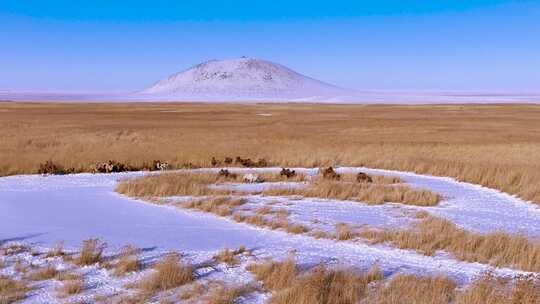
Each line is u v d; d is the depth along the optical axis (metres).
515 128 58.56
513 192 22.08
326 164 31.14
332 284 9.64
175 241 13.43
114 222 15.69
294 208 18.41
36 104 148.88
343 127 59.09
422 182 25.08
